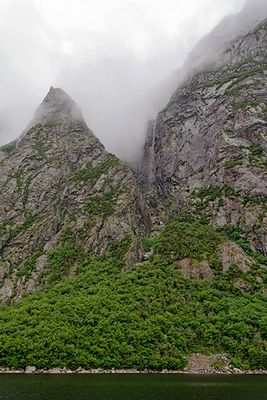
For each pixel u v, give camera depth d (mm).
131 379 88938
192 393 73312
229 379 89938
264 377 93562
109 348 105250
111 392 73688
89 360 102375
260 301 123438
